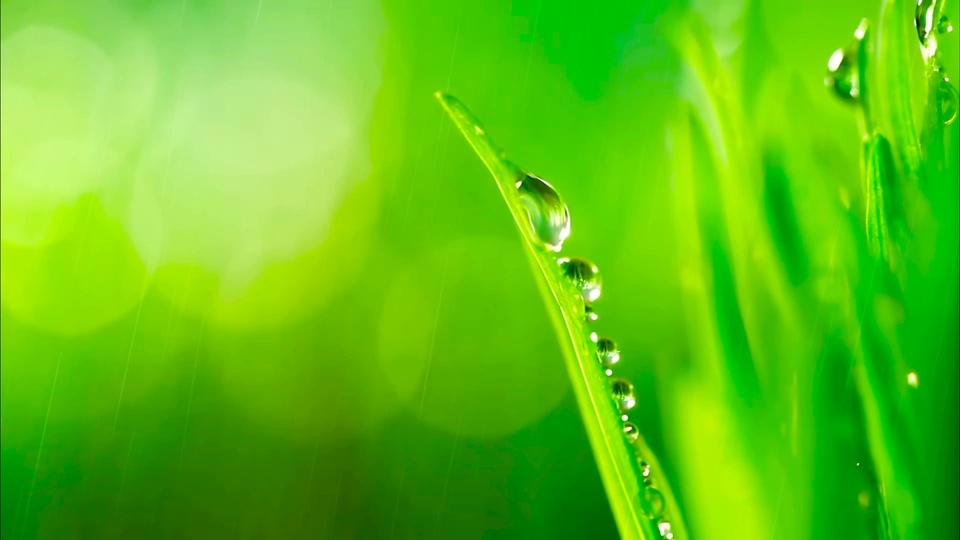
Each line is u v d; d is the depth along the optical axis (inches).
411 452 5.7
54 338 6.6
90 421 6.4
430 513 5.5
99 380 6.5
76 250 6.8
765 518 4.0
